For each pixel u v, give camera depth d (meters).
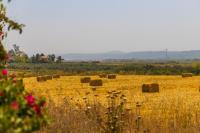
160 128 17.42
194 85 67.81
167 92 54.09
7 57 9.59
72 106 19.08
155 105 30.28
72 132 15.51
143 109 28.52
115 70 153.75
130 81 83.94
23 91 7.24
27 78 96.25
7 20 10.32
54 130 15.01
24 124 6.45
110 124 15.69
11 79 7.62
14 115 6.33
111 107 16.31
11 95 6.88
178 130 17.30
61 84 73.81
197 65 131.88
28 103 6.81
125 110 17.91
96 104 19.48
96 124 16.38
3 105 6.73
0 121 6.09
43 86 67.00
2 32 10.34
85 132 15.73
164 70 133.12
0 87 6.98
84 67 190.00
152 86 55.91
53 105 18.17
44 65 189.38
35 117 6.79
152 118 20.12
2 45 9.49
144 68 146.50
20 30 10.42
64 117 16.42
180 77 99.25
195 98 40.34
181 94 48.12
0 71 7.78
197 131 17.33
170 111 23.17
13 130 6.20
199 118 19.33
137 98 40.00
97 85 70.25
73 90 57.41
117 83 77.62
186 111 23.12
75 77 100.31
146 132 17.16
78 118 16.89
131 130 17.20
